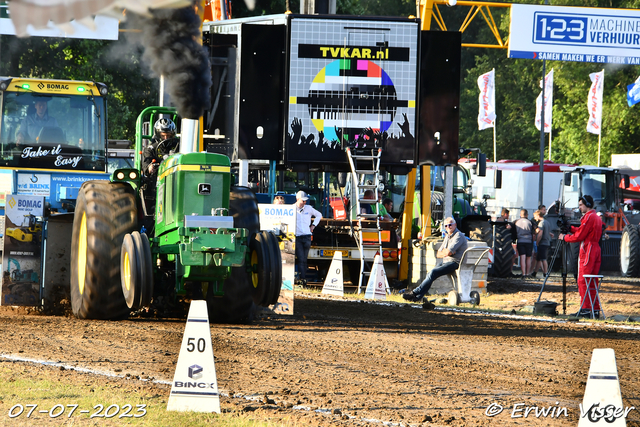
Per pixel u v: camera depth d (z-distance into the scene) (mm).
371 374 25078
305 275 63094
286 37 62469
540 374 26078
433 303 50719
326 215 75312
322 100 62875
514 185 131500
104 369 23984
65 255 39531
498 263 82625
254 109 62875
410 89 63406
